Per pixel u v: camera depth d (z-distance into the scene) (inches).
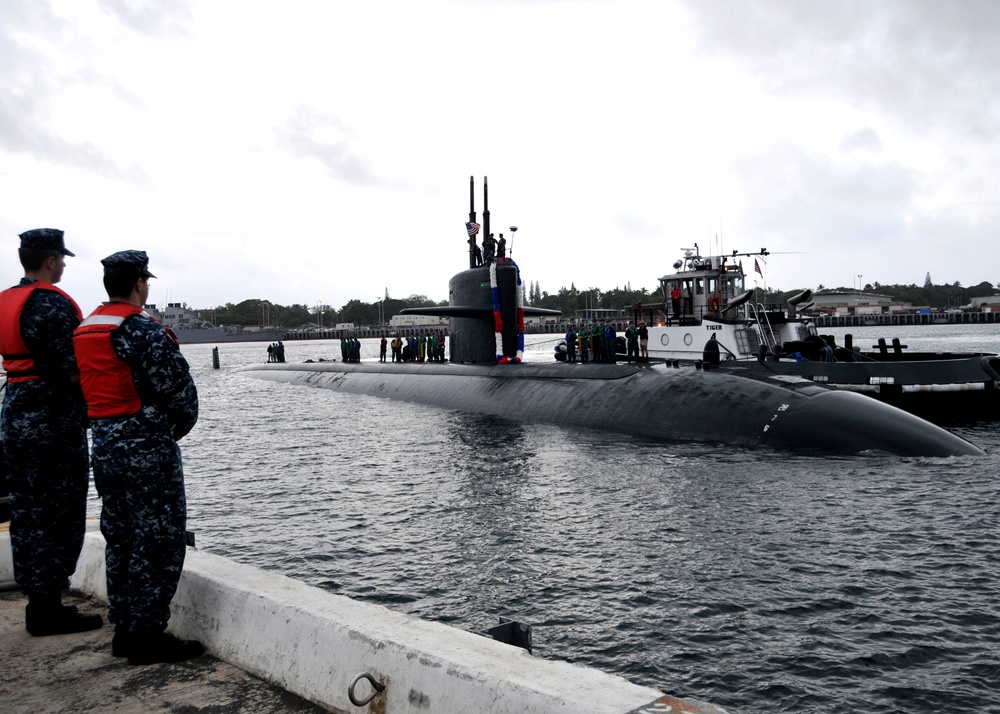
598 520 501.7
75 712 160.1
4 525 259.0
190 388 186.5
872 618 343.3
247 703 163.0
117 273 186.2
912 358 1154.7
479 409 1071.0
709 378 843.4
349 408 1224.2
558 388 993.5
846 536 456.8
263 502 592.4
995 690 281.0
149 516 181.3
